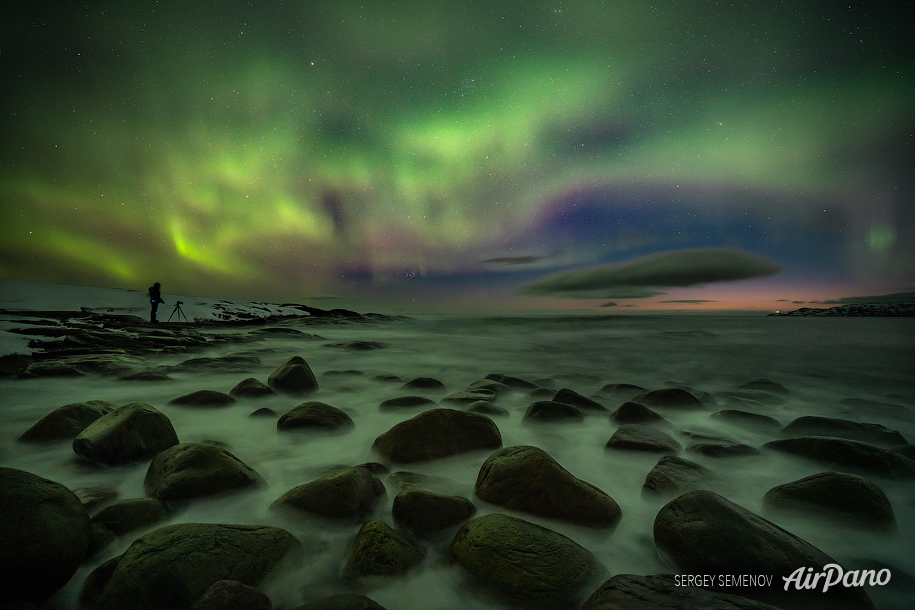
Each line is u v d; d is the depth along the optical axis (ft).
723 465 11.19
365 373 26.43
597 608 5.23
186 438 13.08
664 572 7.09
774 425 14.78
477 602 6.27
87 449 10.30
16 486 6.33
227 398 16.30
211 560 6.14
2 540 5.66
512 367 31.45
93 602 5.78
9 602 5.49
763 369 30.55
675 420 15.81
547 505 8.31
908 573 7.26
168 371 23.65
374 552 6.71
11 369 21.01
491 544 6.70
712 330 69.87
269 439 13.12
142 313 62.28
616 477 11.03
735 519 7.05
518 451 9.63
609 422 15.17
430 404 16.97
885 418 17.39
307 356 34.91
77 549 6.26
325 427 13.34
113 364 22.84
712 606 5.12
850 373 29.04
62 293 63.05
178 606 5.57
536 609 5.93
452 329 73.26
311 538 7.77
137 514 7.63
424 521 7.84
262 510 8.74
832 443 11.25
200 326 57.98
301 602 6.32
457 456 11.36
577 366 32.09
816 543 8.04
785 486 8.98
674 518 7.41
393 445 11.46
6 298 55.01
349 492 8.29
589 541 7.93
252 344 40.32
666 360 35.45
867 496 8.36
